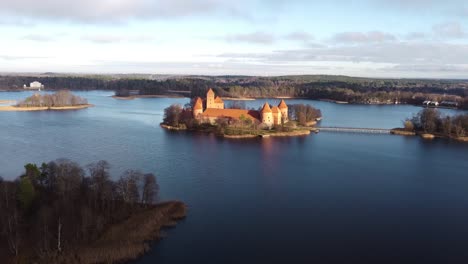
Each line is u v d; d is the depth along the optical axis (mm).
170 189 144625
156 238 104500
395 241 107812
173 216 118062
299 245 104000
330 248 102938
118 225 106188
